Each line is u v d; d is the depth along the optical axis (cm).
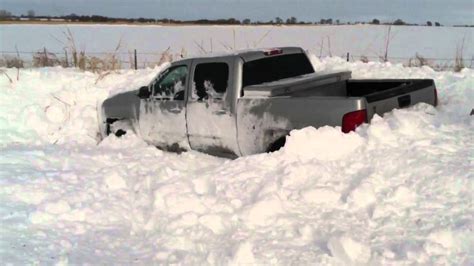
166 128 821
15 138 1001
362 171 575
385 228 472
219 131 752
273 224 506
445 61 1634
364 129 626
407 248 427
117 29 3619
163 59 1578
